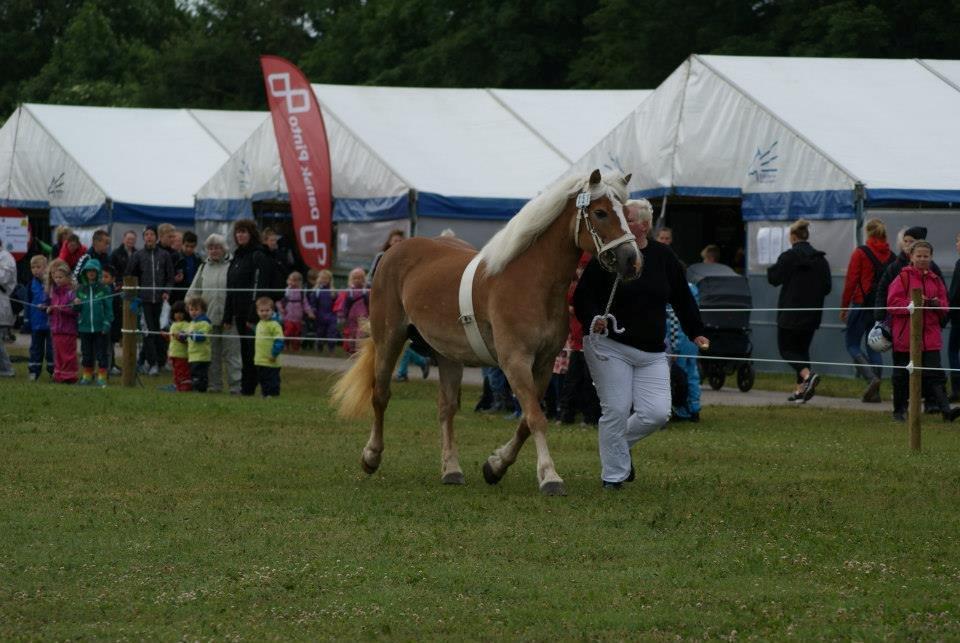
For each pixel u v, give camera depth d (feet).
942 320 51.52
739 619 21.22
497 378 53.57
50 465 37.17
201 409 52.39
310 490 33.65
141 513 30.09
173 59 232.53
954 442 44.62
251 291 61.36
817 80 79.66
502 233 32.68
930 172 71.82
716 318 66.03
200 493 32.91
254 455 39.91
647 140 80.12
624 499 32.27
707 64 78.38
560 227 32.09
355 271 79.56
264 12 240.94
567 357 51.26
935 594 22.84
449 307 34.01
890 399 62.75
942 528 28.63
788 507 31.01
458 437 45.50
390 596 22.72
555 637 20.30
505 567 24.90
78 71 246.27
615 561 25.45
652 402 33.71
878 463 39.04
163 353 72.84
